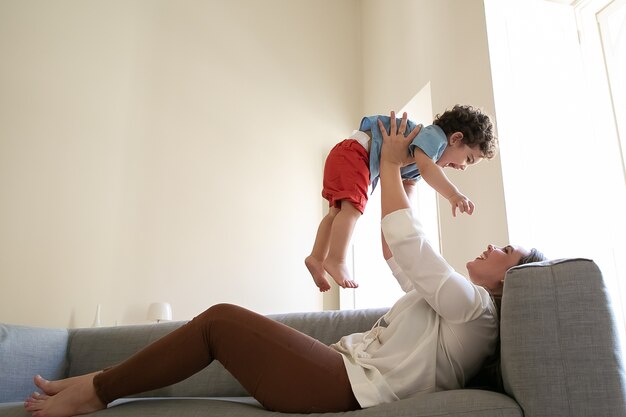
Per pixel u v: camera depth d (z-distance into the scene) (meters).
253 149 3.94
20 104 3.41
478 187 2.38
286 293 3.72
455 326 1.17
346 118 4.28
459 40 2.72
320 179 4.06
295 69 4.25
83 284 3.27
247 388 1.14
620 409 0.94
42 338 1.83
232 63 4.07
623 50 2.38
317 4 4.49
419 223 1.22
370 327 1.75
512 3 2.52
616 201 2.27
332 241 1.67
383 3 3.95
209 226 3.66
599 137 2.37
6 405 1.33
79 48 3.66
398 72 3.55
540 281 1.04
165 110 3.79
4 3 3.53
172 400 1.19
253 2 4.29
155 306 3.25
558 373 0.98
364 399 1.07
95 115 3.59
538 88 2.41
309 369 1.11
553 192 2.26
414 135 1.55
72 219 3.35
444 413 0.97
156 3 3.98
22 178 3.30
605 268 2.19
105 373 1.15
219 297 3.55
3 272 3.12
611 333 0.99
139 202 3.54
